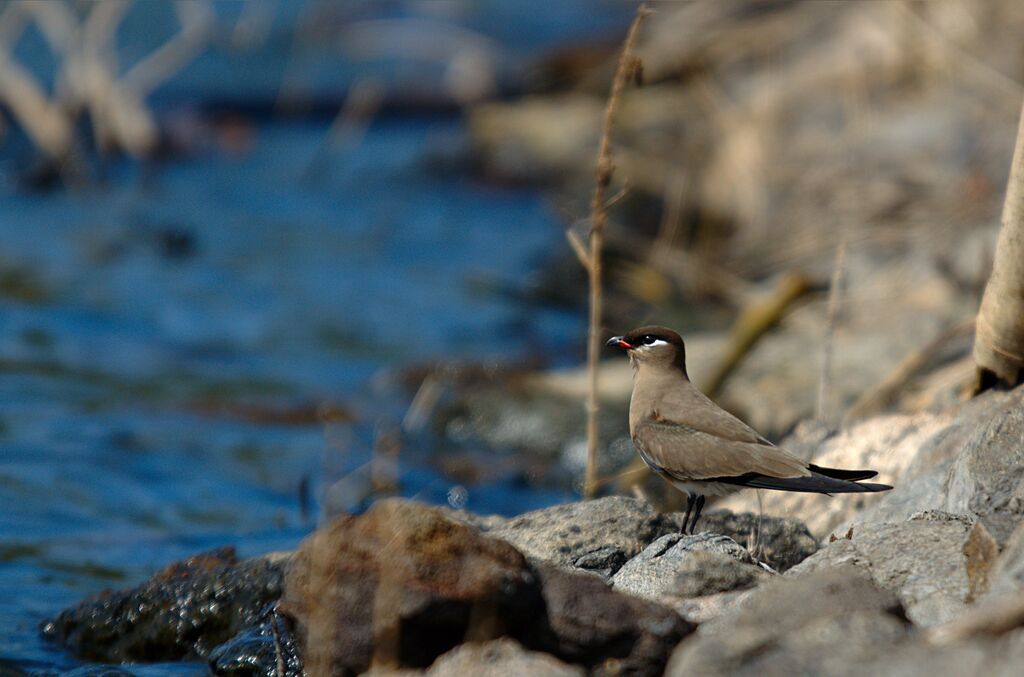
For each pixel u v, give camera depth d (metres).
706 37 24.05
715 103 22.36
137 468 13.02
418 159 27.09
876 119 20.94
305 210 24.28
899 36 21.48
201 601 8.80
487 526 8.63
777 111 22.30
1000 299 9.36
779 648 5.86
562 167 25.94
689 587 7.40
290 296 19.70
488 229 23.75
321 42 31.95
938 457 8.96
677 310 18.77
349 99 30.11
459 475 13.86
